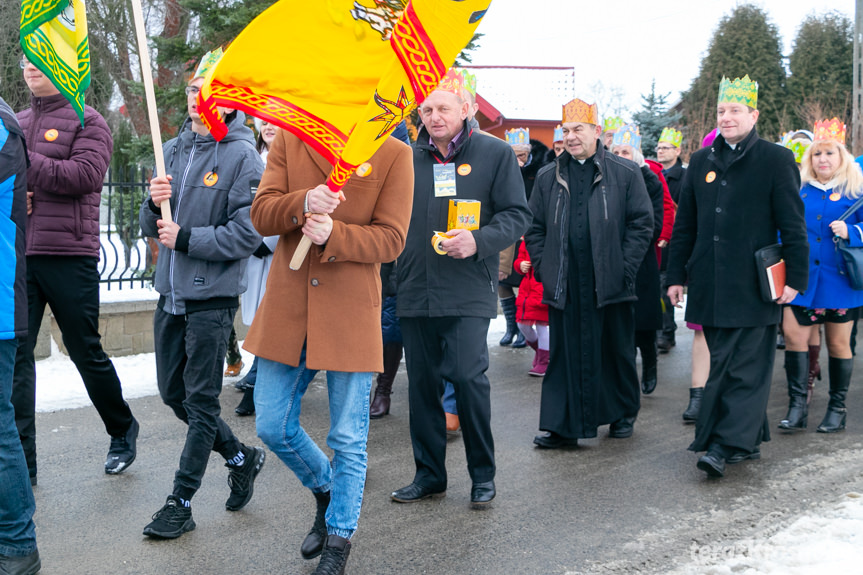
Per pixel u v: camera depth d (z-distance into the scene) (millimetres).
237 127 4184
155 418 5965
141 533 3979
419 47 2891
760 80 43000
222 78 3213
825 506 4457
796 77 42938
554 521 4238
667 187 8664
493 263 4441
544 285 5609
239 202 4020
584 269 5531
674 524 4207
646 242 5711
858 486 4812
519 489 4727
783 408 6746
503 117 25375
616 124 9359
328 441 3379
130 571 3576
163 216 3867
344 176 3035
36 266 4449
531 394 7121
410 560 3752
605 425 6125
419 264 4371
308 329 3285
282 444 3408
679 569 3639
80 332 4574
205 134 4156
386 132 3002
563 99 27062
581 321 5504
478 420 4352
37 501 4355
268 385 3363
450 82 4367
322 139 3256
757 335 5051
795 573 3529
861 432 6043
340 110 3250
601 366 5730
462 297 4312
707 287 5141
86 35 3947
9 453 3256
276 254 3424
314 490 3594
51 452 5141
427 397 4484
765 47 43156
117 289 8164
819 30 42812
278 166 3424
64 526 4043
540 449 5559
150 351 8008
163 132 14625
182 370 4172
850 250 5902
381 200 3410
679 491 4719
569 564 3721
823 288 5996
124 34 16422
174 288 3971
